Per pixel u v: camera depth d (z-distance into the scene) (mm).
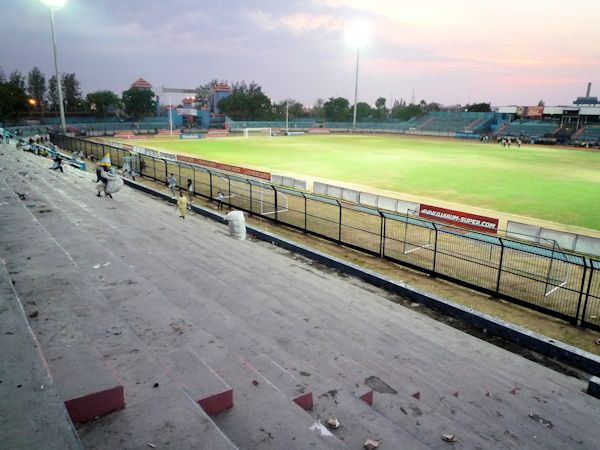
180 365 4312
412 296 13180
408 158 57500
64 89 131375
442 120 125562
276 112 154750
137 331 5215
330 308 9688
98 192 18203
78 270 6621
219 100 156750
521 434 5629
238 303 8273
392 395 5566
